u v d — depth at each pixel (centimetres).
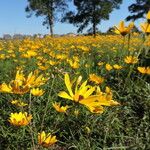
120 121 395
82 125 379
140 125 377
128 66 544
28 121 275
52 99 443
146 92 434
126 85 474
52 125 383
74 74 567
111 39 1616
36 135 341
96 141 348
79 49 1119
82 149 338
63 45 1445
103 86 489
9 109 425
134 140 348
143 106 417
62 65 706
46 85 492
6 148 347
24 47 1133
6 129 381
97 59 780
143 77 501
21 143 342
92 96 202
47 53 909
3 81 579
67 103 450
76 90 207
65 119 381
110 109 398
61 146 370
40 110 419
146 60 587
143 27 423
